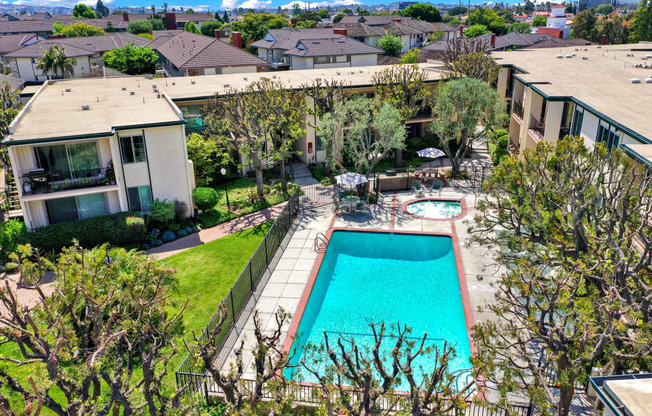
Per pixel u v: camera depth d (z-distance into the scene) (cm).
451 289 2298
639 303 1348
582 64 3769
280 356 1386
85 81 4294
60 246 2600
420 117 4144
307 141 3903
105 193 2772
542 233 1755
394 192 3425
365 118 3238
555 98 2664
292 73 4562
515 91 3894
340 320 2080
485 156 4066
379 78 3900
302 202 3278
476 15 12706
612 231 1504
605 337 1177
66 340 1141
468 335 1914
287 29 7944
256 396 1309
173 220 2912
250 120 3256
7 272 2433
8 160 3130
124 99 3362
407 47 9694
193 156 3309
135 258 1809
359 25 9475
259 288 2289
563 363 1213
